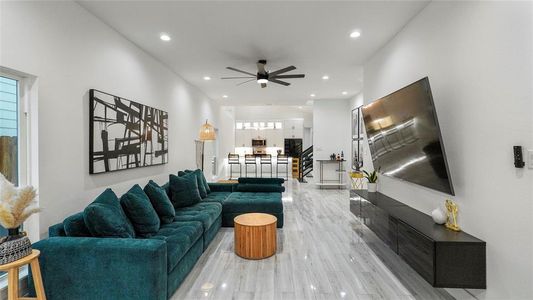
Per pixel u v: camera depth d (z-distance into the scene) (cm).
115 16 283
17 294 167
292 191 752
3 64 189
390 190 355
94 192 279
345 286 241
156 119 409
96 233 213
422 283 246
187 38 341
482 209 195
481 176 196
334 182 815
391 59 345
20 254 163
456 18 221
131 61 350
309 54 402
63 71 240
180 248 235
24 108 212
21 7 201
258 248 298
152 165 397
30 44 208
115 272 191
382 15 285
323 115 814
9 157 206
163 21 296
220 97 767
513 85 168
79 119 259
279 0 255
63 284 192
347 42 356
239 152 1313
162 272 198
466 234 209
